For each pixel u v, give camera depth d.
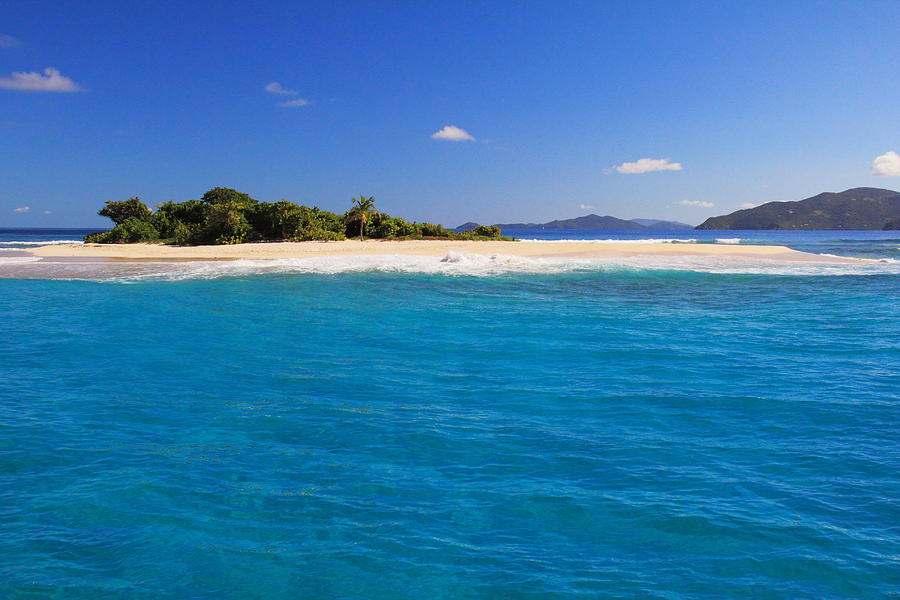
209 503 6.61
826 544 5.67
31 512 6.37
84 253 54.16
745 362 13.05
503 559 5.49
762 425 8.98
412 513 6.38
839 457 7.76
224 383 11.57
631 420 9.27
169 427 9.10
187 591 5.05
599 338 15.84
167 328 17.41
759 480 7.09
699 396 10.47
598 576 5.21
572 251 50.84
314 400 10.48
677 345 14.90
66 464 7.65
